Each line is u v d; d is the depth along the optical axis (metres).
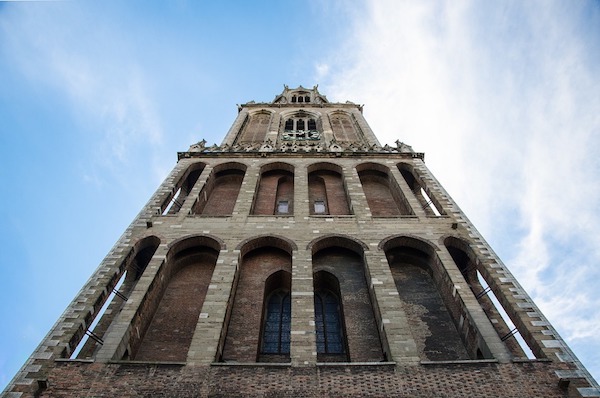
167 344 17.14
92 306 16.84
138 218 22.70
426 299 19.44
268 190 27.80
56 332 15.51
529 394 13.54
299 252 19.84
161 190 25.73
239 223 22.28
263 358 16.81
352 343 16.75
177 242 20.77
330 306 19.52
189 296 19.53
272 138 38.47
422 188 27.86
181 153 30.94
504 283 18.28
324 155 30.58
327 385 13.75
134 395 13.39
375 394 13.47
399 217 22.94
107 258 19.53
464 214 23.45
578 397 13.48
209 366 14.38
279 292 20.22
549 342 15.37
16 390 13.47
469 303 17.27
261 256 21.14
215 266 19.50
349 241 20.95
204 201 26.53
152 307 18.34
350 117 46.81
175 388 13.62
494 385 13.80
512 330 17.41
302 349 14.95
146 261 22.36
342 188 28.06
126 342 15.83
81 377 13.95
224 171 30.00
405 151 31.19
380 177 29.58
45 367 14.23
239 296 18.89
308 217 22.84
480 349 15.73
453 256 22.08
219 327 15.95
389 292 17.67
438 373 14.21
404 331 15.82
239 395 13.39
